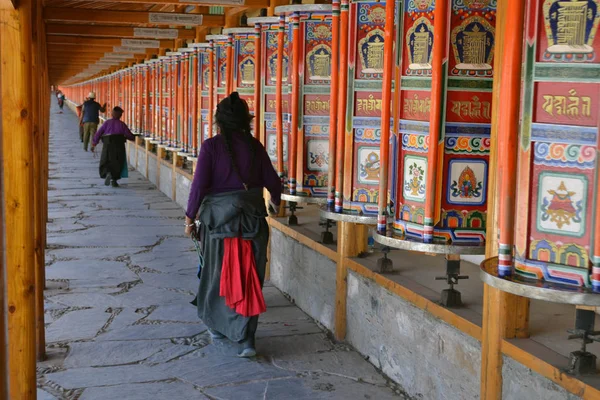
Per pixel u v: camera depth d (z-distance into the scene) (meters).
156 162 15.16
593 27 2.73
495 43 3.45
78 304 6.21
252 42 7.59
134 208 11.98
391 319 4.57
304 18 5.79
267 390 4.41
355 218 4.80
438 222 3.87
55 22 10.61
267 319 5.91
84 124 22.81
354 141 4.86
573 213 2.80
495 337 3.39
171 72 12.30
